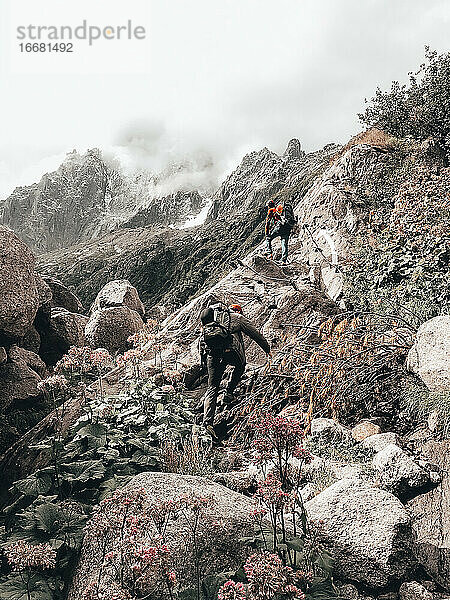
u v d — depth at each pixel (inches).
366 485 162.2
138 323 484.7
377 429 228.7
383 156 525.7
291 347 301.0
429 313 263.9
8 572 159.6
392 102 584.7
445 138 516.4
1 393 335.0
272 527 142.3
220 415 266.7
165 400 243.6
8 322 333.4
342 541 148.8
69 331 443.5
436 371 212.7
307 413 242.5
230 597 111.3
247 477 203.6
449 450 199.0
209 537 141.3
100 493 175.6
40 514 156.5
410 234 354.6
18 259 340.2
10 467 241.6
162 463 201.0
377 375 248.8
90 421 205.3
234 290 407.5
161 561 116.9
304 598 115.4
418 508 175.8
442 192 402.6
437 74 564.7
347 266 395.5
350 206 488.1
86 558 143.9
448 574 148.3
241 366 276.7
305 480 188.1
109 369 308.5
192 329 377.1
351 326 277.9
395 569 144.6
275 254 512.4
